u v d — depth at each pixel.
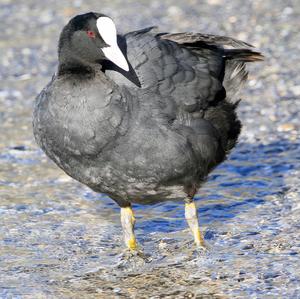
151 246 12.09
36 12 26.94
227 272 10.93
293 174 14.38
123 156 10.78
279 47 21.70
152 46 11.41
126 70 10.70
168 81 11.24
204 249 11.70
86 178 11.15
